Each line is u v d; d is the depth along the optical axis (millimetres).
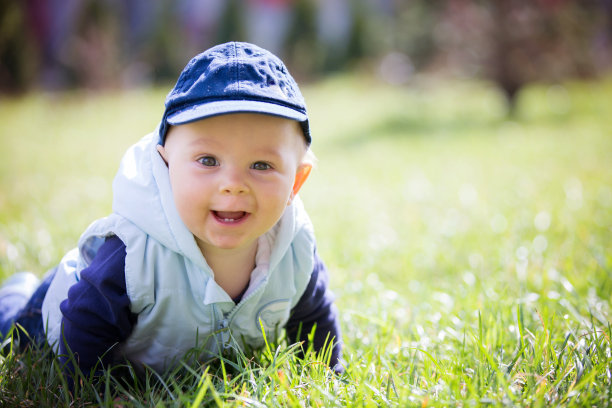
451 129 10414
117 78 19406
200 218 1638
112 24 20422
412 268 3277
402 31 16297
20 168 7297
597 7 12367
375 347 2184
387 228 4273
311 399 1708
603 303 2486
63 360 1882
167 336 1906
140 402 1726
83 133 11078
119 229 1785
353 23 26953
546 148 7676
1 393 1770
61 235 3750
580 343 1975
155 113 13859
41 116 13672
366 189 5977
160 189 1737
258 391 1722
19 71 19234
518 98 11773
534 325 2266
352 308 2650
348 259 3439
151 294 1790
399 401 1672
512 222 4164
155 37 24484
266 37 28781
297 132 1695
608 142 7629
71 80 20375
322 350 1971
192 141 1604
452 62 12883
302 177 1827
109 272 1761
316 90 19734
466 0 12250
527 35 11492
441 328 2334
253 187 1604
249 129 1577
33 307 2193
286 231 1844
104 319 1793
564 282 2570
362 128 11289
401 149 8758
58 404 1729
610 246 3393
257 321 1965
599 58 13336
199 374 1875
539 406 1565
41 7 24094
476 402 1591
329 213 4844
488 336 2104
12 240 3611
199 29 28094
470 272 3090
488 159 7332
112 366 1925
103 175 6910
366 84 19656
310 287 2014
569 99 12398
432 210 4855
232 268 1845
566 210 4348
